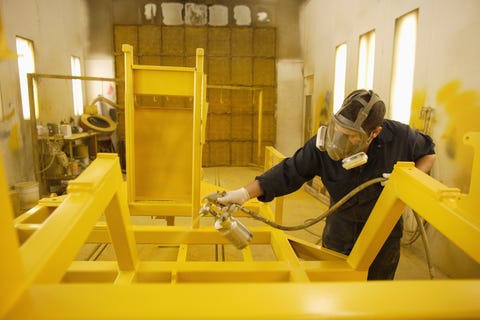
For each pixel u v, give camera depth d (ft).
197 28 21.16
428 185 2.59
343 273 3.56
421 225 3.60
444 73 7.68
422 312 1.26
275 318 1.21
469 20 6.93
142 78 6.26
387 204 3.16
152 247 8.52
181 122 7.16
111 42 20.89
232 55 21.56
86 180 2.52
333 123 3.55
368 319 1.24
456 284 1.40
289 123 22.43
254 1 21.17
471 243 2.10
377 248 3.43
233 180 18.70
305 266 3.63
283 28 21.57
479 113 6.76
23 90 12.92
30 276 1.56
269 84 21.94
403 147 4.30
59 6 16.60
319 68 17.19
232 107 22.06
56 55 16.06
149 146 7.12
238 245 3.28
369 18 11.26
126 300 1.24
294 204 14.14
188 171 7.25
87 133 16.40
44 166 13.56
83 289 1.28
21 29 12.70
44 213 5.08
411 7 8.87
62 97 16.80
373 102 3.41
